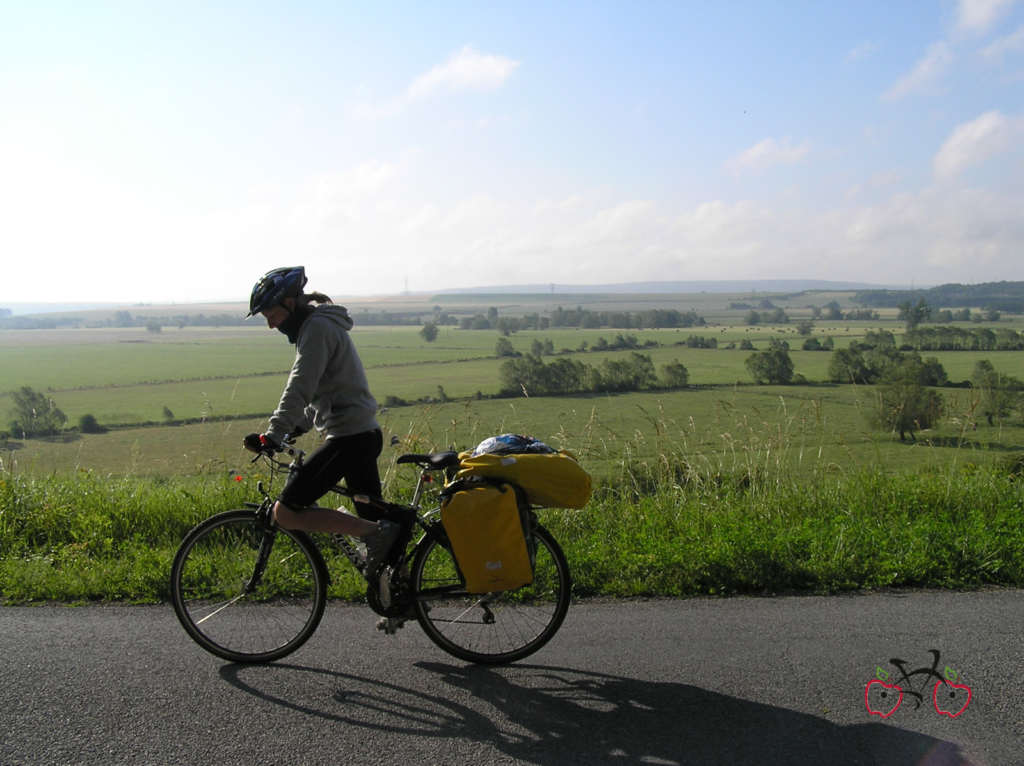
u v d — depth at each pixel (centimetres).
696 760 286
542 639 386
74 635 407
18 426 4969
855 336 15962
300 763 282
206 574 440
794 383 7238
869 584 483
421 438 708
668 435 790
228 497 639
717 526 576
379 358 13200
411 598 384
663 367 7369
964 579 489
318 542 532
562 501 376
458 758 287
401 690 346
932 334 10494
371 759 286
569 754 290
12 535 572
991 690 338
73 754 287
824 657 374
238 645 388
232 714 321
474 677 359
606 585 476
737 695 337
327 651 390
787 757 287
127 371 12294
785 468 698
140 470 787
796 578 485
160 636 407
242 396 8356
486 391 7600
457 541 365
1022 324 18575
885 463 722
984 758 285
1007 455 739
